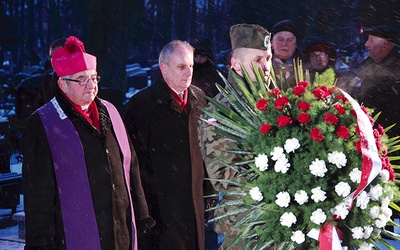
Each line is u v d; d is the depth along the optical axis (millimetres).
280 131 4164
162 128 5535
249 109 4371
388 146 4578
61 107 4719
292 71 7164
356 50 13688
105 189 4703
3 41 33812
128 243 4801
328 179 4137
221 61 23953
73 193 4633
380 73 7922
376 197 4230
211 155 4637
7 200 9273
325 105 4242
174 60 5473
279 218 4160
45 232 4574
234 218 4609
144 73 29641
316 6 19625
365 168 4035
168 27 33812
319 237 4129
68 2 30797
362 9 13391
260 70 4566
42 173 4598
